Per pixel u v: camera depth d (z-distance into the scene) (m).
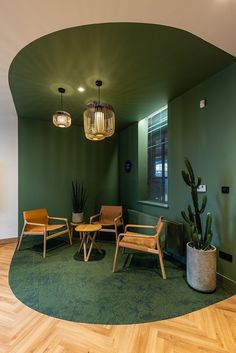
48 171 4.48
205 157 2.66
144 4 1.45
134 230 4.21
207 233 2.29
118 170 5.24
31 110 3.78
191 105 2.90
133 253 3.43
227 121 2.36
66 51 2.01
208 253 2.21
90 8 1.48
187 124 2.97
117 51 2.03
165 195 3.85
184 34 1.78
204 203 2.39
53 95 3.09
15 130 4.18
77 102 3.38
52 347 1.50
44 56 2.08
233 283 2.26
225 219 2.39
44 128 4.44
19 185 4.21
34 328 1.69
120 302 2.05
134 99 3.26
